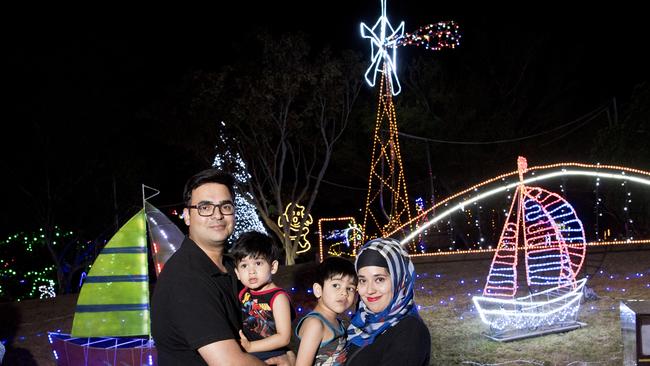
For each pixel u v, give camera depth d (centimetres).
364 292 310
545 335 789
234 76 1845
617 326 803
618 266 1184
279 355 394
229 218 311
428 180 2078
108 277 635
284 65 1802
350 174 2298
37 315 1025
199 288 283
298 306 1022
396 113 1967
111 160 1880
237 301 317
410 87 2098
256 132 1908
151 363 623
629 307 453
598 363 679
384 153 1664
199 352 277
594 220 1869
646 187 1500
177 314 279
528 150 2055
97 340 669
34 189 1853
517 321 811
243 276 413
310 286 1183
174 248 652
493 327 807
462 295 1048
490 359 717
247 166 1930
